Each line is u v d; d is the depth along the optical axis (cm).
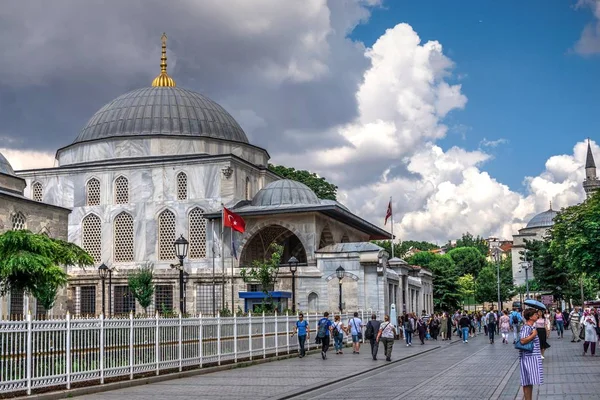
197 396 1753
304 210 5738
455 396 1645
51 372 1748
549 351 3269
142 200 6178
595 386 1816
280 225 5847
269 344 3091
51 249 2811
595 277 4950
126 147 6344
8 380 1611
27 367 1669
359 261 5262
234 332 2747
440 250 19850
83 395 1788
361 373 2384
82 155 6481
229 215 5109
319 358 3173
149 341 2180
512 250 13538
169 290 5591
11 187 4897
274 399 1677
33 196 6462
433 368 2509
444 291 8512
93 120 6669
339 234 6488
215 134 6562
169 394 1800
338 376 2253
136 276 5238
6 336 1625
